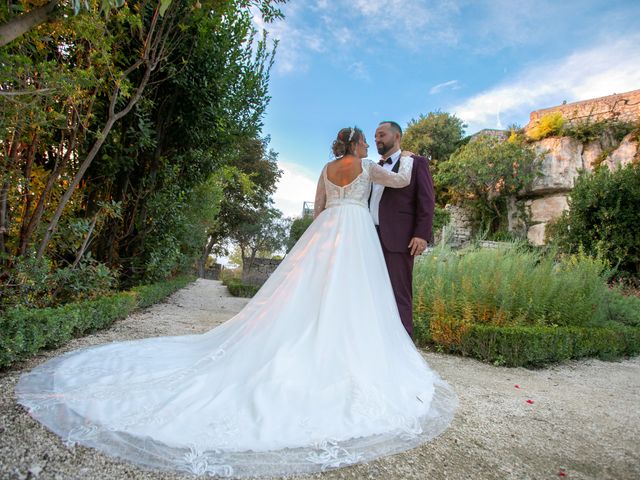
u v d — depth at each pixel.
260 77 6.09
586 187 10.79
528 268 5.55
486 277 4.97
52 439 1.40
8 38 1.54
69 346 2.96
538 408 2.47
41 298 3.33
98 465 1.27
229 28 5.20
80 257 3.73
